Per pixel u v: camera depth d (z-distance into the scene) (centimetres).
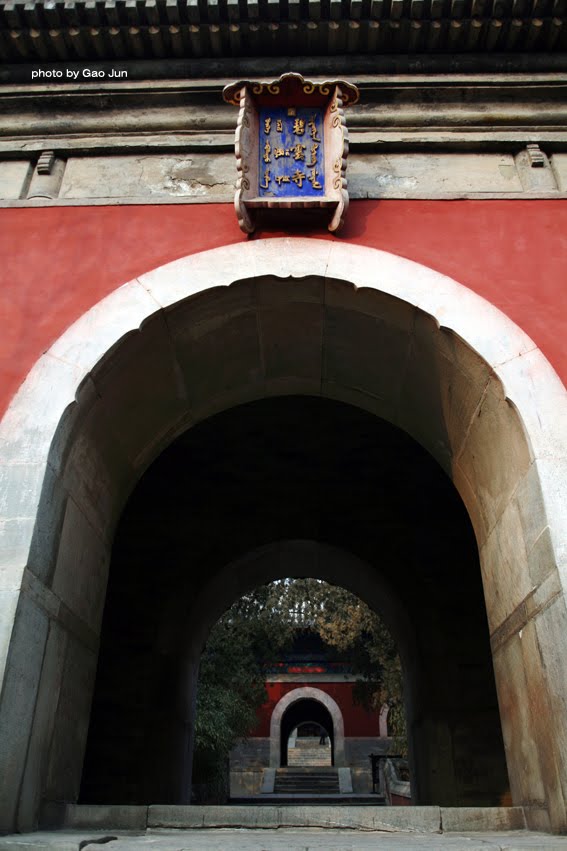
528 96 599
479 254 542
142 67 601
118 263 542
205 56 604
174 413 609
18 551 412
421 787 919
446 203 568
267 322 571
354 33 582
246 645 1888
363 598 1126
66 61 608
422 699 910
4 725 371
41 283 533
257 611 2036
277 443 963
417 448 959
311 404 904
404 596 946
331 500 988
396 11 566
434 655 910
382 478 985
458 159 595
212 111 604
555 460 445
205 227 559
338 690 2702
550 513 424
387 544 968
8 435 456
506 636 495
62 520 468
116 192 584
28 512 427
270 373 633
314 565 1085
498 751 856
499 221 559
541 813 421
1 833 362
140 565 959
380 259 536
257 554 1009
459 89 595
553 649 404
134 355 522
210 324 552
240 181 531
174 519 982
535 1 559
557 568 405
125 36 590
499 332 500
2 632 386
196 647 1038
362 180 579
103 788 851
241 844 322
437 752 862
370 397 640
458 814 439
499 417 494
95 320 506
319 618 2220
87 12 577
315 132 564
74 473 492
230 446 968
